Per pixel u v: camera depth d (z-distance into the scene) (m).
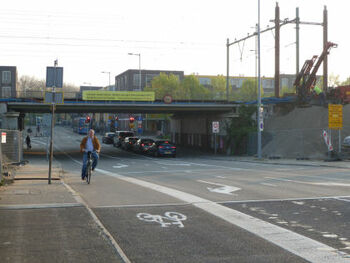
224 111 43.44
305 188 11.77
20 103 37.22
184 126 57.69
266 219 7.21
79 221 6.87
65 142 67.44
